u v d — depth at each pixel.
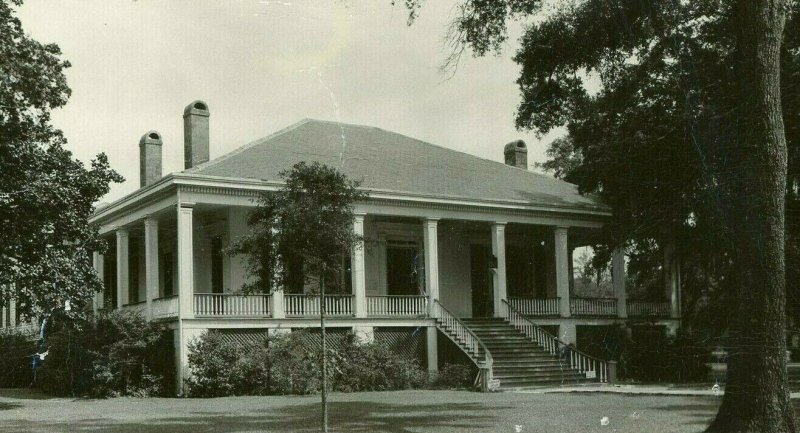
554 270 38.97
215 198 27.81
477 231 37.03
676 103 27.52
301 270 17.12
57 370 29.83
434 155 37.88
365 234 33.19
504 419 16.94
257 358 26.94
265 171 29.25
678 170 29.86
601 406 19.70
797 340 37.03
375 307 31.22
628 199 34.16
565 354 30.80
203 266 32.19
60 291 24.05
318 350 27.83
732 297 30.86
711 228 29.38
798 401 19.47
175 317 27.38
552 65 25.83
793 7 24.94
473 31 18.97
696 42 25.69
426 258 32.09
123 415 19.62
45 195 23.42
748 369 12.81
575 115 28.30
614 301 36.62
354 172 31.75
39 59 22.98
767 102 13.06
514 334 32.03
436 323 31.81
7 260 22.92
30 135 23.23
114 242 37.66
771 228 12.91
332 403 22.28
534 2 18.89
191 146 32.47
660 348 33.91
